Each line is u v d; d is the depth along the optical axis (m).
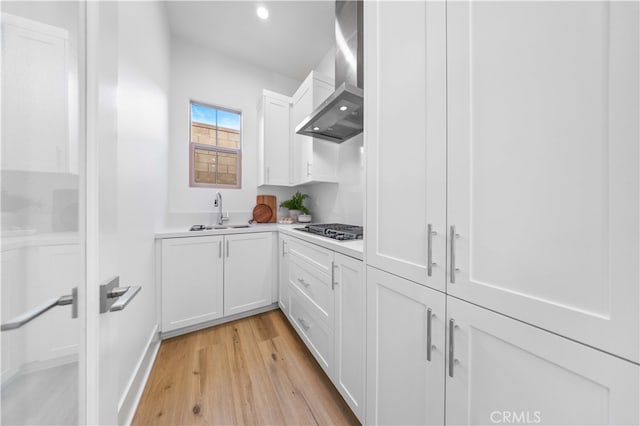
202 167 2.65
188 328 2.02
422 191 0.76
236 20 2.26
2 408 0.39
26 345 0.42
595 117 0.41
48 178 0.45
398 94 0.85
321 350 1.48
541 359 0.49
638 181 0.37
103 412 0.53
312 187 2.95
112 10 0.59
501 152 0.56
